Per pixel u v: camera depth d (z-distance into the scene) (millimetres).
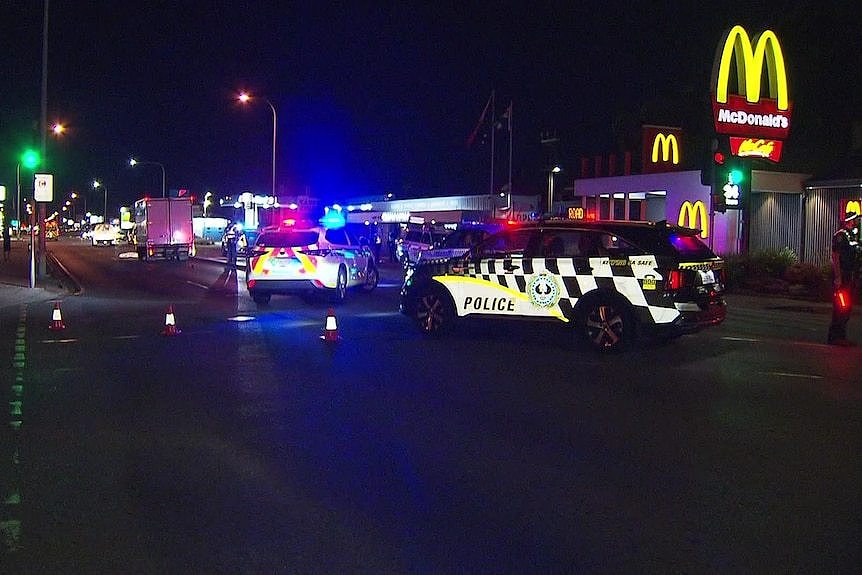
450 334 13992
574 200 47562
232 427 8000
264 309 18953
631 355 12008
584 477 6438
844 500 5945
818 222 29578
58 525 5531
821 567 4828
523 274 12641
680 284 11453
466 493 6086
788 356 12008
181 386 9938
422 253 25453
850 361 11586
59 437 7699
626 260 11750
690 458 6934
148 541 5246
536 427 7934
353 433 7746
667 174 32281
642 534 5309
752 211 31328
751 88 25797
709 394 9359
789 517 5609
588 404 8875
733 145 25719
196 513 5723
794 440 7480
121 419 8352
